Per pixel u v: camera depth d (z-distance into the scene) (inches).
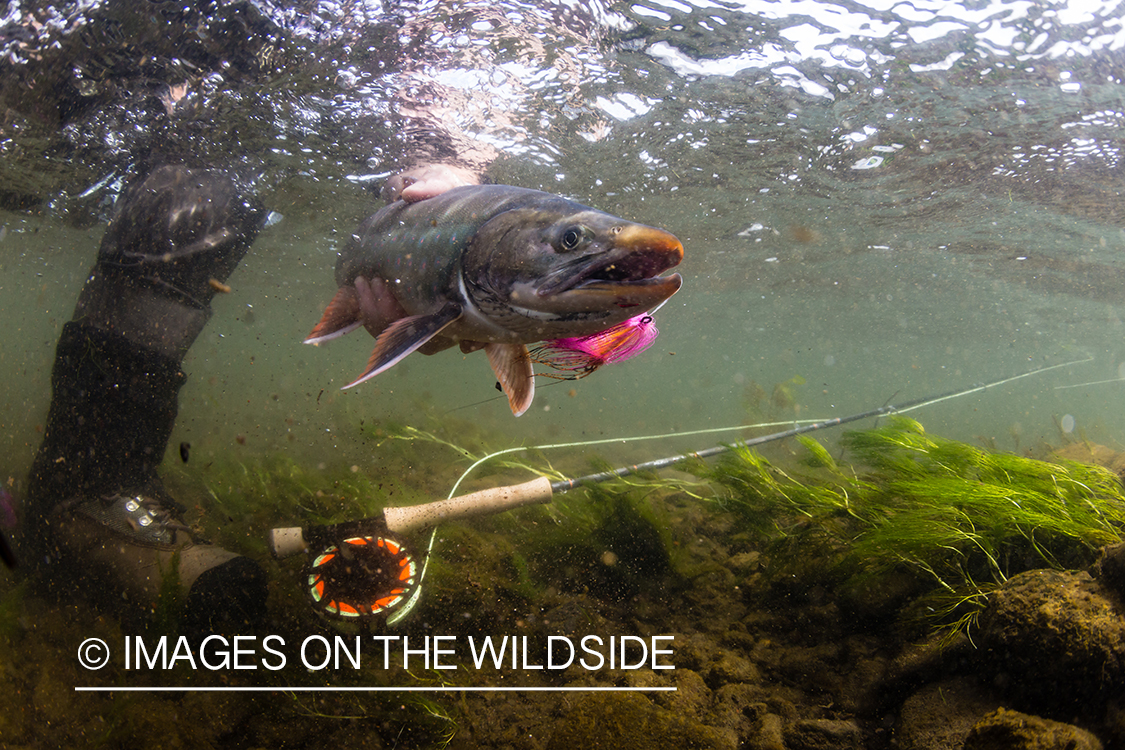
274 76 40.5
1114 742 21.4
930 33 40.8
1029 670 22.6
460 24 37.8
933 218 82.9
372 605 27.2
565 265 17.6
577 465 66.1
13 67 36.9
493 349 19.7
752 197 74.2
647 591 33.7
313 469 52.7
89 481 33.3
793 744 24.4
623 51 41.4
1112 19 39.8
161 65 38.0
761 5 38.3
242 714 26.3
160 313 37.1
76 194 62.6
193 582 28.5
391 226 21.3
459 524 37.8
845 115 50.8
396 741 25.8
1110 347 243.1
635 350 19.0
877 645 27.7
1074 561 27.7
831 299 155.3
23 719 26.3
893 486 32.8
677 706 25.6
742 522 38.0
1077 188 68.8
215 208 43.1
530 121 49.0
